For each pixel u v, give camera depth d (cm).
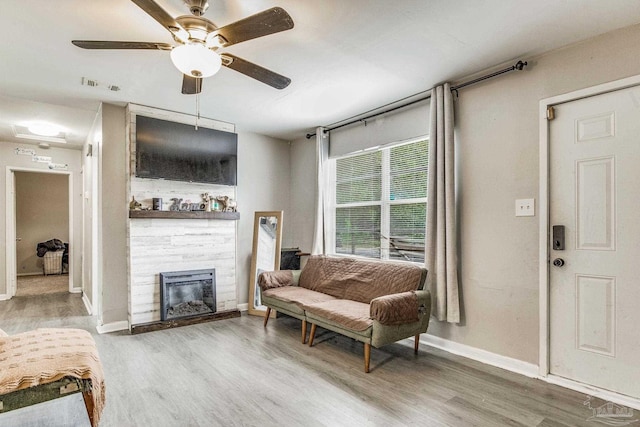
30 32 228
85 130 475
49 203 809
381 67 280
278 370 271
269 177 504
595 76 234
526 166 266
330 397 229
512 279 272
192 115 411
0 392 149
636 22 216
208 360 291
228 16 212
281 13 166
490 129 288
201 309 417
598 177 235
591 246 237
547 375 252
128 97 352
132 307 367
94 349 197
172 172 384
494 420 202
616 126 227
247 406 218
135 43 193
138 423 199
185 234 406
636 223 219
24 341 195
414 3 197
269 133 490
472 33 229
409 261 363
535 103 262
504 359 275
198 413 209
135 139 371
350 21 216
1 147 533
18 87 325
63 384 161
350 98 349
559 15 209
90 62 273
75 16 209
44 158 568
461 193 306
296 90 329
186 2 183
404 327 280
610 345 227
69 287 591
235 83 314
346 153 438
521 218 268
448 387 243
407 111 363
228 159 432
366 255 414
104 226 367
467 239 301
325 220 456
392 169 385
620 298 225
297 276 424
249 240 477
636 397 216
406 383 249
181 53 187
